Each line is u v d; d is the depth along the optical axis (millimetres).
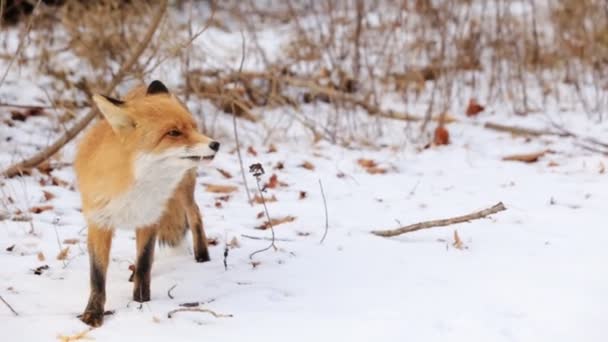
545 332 7320
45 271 8820
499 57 16625
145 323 7527
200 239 9414
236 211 11148
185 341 7113
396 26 17781
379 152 14133
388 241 9914
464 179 12523
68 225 10391
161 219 8273
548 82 17500
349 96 15555
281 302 8078
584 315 7594
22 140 13562
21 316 7625
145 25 16641
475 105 15898
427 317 7633
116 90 14727
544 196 11469
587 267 8727
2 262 8984
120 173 7512
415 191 12008
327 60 18125
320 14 21250
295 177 12688
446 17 16922
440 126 14656
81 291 8320
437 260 9211
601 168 12555
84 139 8180
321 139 14641
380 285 8492
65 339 7113
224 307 7949
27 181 11938
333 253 9531
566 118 15523
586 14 18484
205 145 7434
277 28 20594
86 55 15867
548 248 9445
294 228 10461
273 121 15500
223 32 19875
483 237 9953
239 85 16219
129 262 9312
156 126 7434
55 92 15312
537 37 18547
